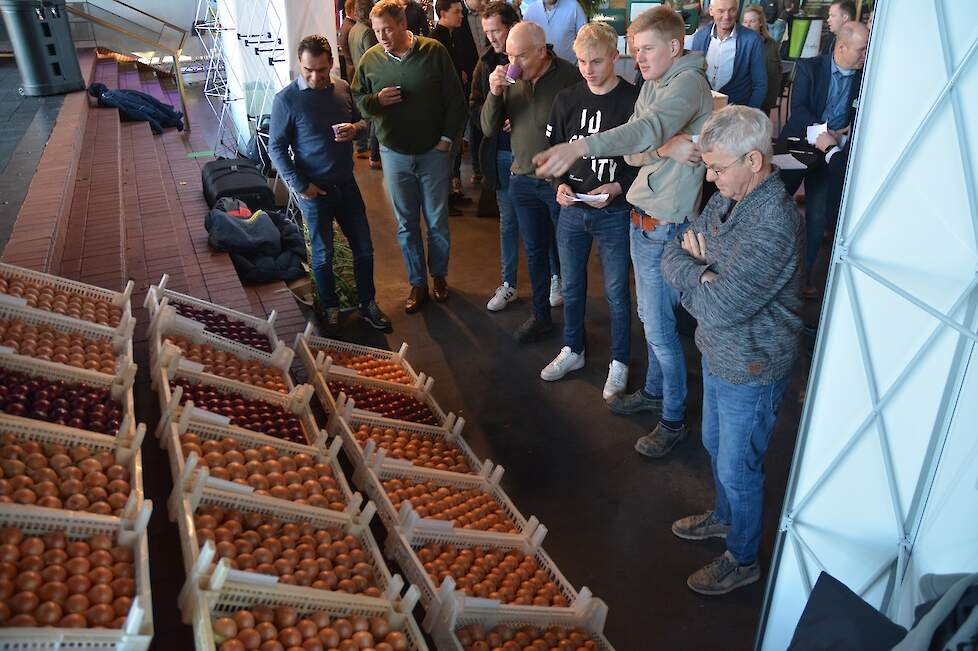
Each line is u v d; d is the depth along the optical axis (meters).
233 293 4.74
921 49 1.86
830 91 5.06
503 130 4.98
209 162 6.58
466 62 6.93
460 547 2.93
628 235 3.98
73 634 1.86
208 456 2.79
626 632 2.93
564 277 4.38
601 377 4.64
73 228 5.23
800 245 2.51
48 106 7.96
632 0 7.43
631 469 3.85
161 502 2.74
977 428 1.94
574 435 4.11
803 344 4.94
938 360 2.01
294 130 4.62
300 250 5.58
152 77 12.16
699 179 3.33
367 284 5.09
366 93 4.80
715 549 3.34
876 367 2.15
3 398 2.58
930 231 1.94
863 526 2.31
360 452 3.25
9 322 3.06
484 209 7.15
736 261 2.49
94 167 6.60
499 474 3.38
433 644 2.63
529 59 4.20
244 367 3.64
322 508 2.75
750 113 2.39
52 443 2.52
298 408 3.45
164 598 2.37
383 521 2.97
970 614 1.62
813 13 6.85
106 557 2.16
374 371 4.14
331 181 4.73
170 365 3.24
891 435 2.16
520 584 2.82
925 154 1.91
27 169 5.81
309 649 2.19
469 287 5.79
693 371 4.63
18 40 8.16
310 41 4.41
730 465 2.86
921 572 2.17
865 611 1.97
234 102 8.35
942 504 2.07
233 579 2.20
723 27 5.47
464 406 4.36
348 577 2.56
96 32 12.55
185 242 5.44
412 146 4.85
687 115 3.06
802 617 2.05
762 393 2.68
